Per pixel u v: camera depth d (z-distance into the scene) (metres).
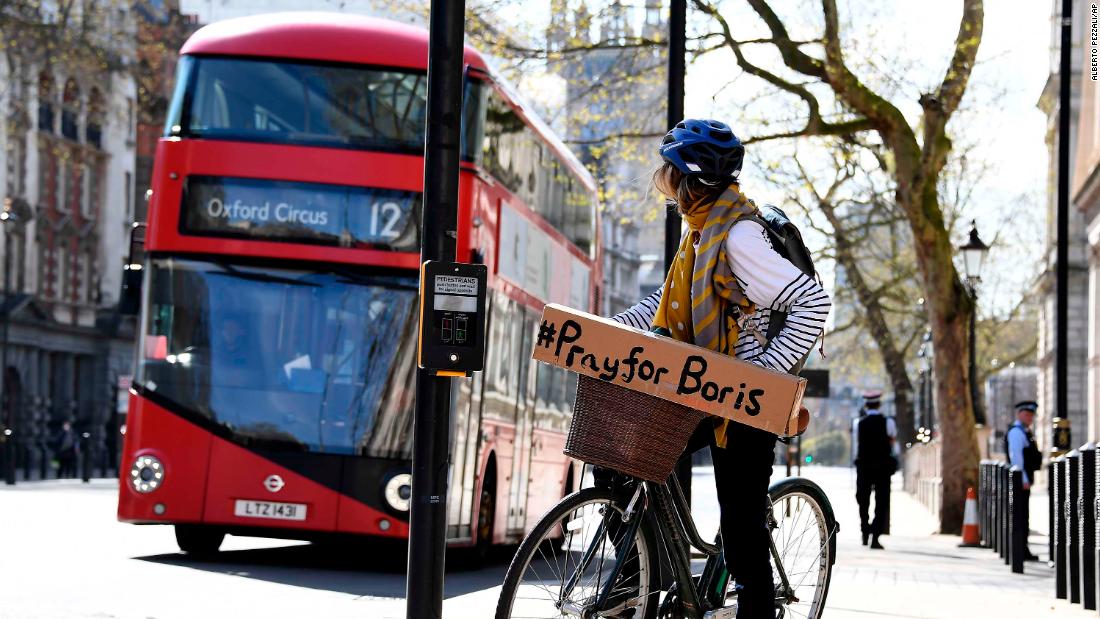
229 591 12.65
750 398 5.77
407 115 15.48
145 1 64.81
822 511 7.48
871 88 27.78
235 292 15.27
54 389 71.69
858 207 47.84
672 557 6.29
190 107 15.55
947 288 28.31
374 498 14.98
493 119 16.00
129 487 15.12
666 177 6.15
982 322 70.69
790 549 7.29
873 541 24.56
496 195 16.28
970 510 25.56
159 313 15.33
